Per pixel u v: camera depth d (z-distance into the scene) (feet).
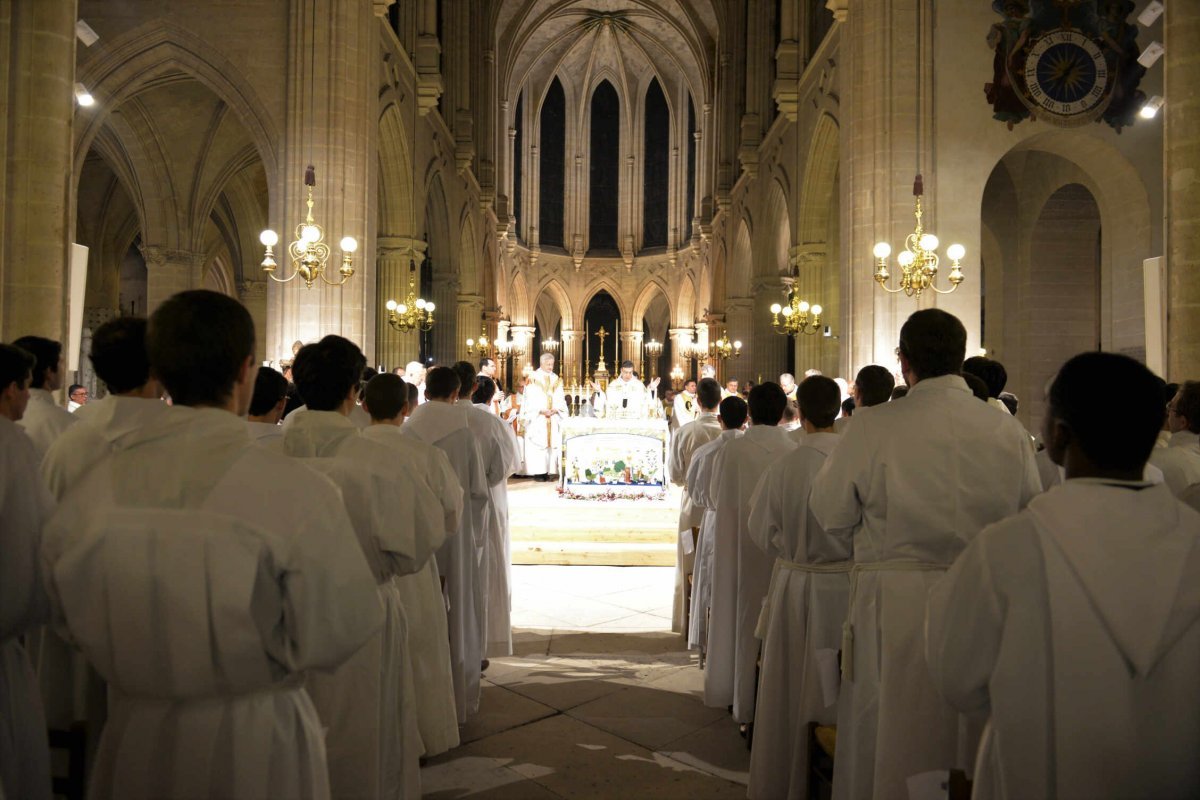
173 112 63.98
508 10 119.44
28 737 8.50
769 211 83.10
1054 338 55.98
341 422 12.06
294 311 47.70
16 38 20.33
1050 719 6.17
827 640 13.20
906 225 44.86
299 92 48.16
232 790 6.76
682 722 18.11
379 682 11.64
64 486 10.34
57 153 20.71
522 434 57.36
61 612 6.93
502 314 124.77
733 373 100.12
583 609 28.81
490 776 15.34
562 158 148.15
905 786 9.97
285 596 6.81
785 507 13.70
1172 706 5.88
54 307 20.72
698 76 133.49
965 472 10.23
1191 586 5.89
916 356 10.84
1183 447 13.39
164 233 67.87
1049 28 45.06
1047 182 54.13
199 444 6.84
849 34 47.09
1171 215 21.24
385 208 69.00
